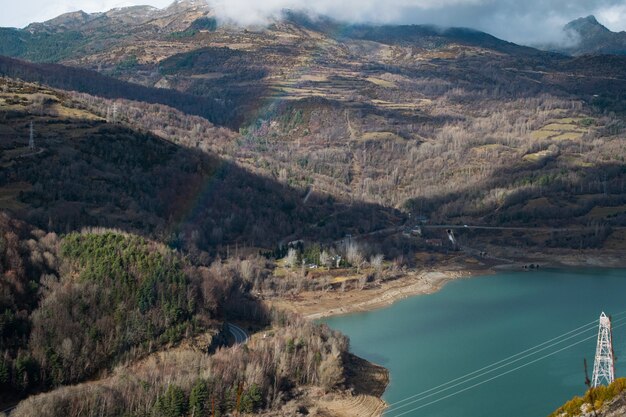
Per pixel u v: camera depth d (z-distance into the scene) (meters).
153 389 149.25
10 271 176.12
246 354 170.25
